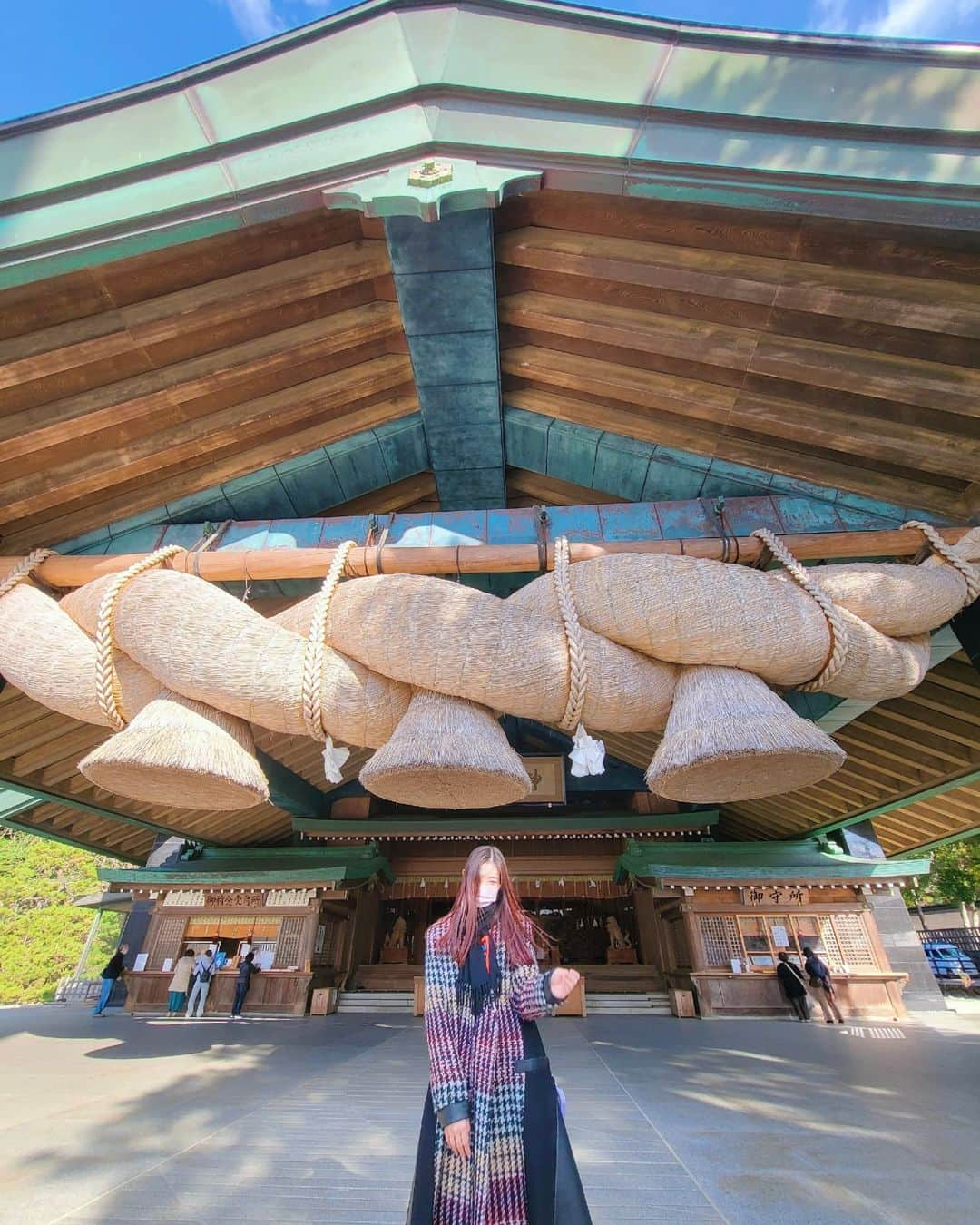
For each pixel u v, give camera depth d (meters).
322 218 2.92
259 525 3.81
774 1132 3.04
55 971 22.89
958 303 2.53
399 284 3.02
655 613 2.59
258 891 11.16
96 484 3.52
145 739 2.55
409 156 2.47
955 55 2.13
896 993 9.90
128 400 3.20
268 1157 2.65
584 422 3.81
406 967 13.41
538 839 14.07
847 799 9.38
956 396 2.78
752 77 2.27
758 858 11.17
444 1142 1.25
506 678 2.52
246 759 2.75
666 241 2.82
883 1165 2.52
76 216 2.39
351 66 2.54
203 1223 2.00
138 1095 3.88
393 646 2.59
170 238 2.48
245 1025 8.60
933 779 7.61
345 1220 2.03
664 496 3.88
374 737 2.77
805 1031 7.71
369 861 11.81
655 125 2.33
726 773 2.53
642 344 3.19
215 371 3.26
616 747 10.78
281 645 2.71
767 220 2.57
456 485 4.41
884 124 2.13
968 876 18.28
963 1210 2.07
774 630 2.54
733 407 3.30
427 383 3.59
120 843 12.35
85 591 3.10
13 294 2.66
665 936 12.52
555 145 2.38
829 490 3.47
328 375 3.62
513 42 2.49
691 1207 2.13
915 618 2.76
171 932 11.23
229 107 2.50
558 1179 1.19
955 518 3.26
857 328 2.79
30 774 7.13
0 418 3.07
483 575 3.84
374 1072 4.82
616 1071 4.90
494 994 1.37
